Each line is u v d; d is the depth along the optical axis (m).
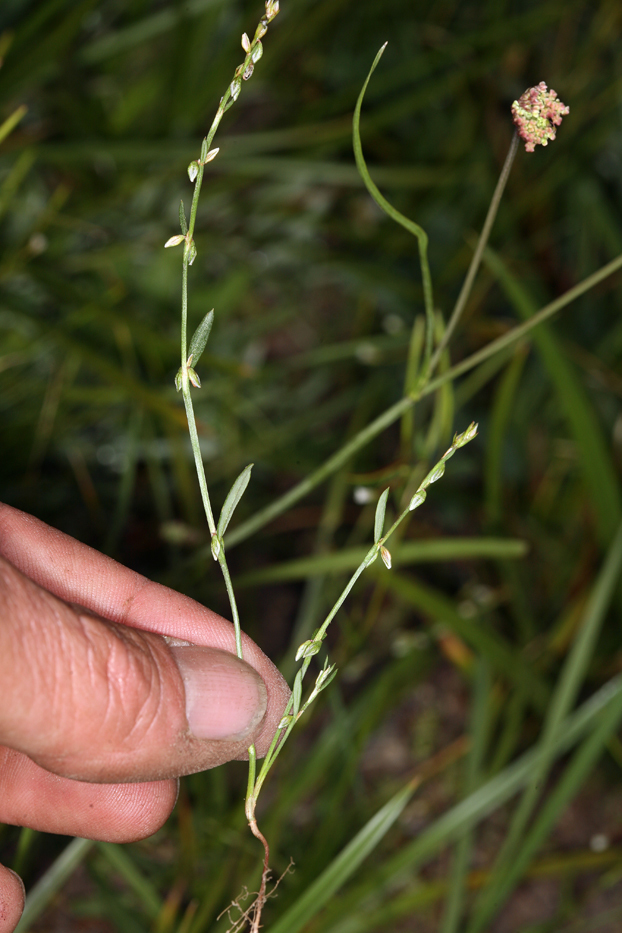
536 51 0.69
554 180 0.63
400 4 0.69
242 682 0.36
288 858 0.47
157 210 0.63
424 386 0.41
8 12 0.54
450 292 0.64
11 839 0.47
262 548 0.59
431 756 0.53
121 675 0.35
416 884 0.49
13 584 0.35
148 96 0.62
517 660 0.47
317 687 0.36
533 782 0.44
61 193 0.54
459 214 0.65
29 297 0.56
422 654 0.51
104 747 0.35
